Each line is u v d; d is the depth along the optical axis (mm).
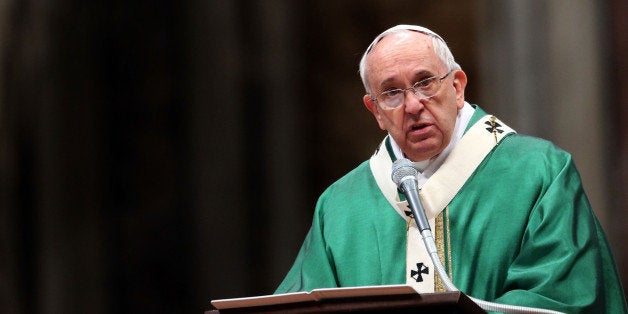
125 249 39969
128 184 40219
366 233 18312
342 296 13734
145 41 40594
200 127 40344
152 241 40000
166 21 40594
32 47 40219
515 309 14883
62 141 40062
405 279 17703
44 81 40188
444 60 17469
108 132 40344
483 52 39062
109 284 39750
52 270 39562
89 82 40375
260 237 40344
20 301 39406
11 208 39750
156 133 40406
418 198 16203
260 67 41250
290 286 18562
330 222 18750
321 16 44250
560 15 35719
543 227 16828
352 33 44375
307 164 42812
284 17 42125
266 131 41062
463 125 18297
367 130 43938
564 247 16500
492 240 17312
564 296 16094
